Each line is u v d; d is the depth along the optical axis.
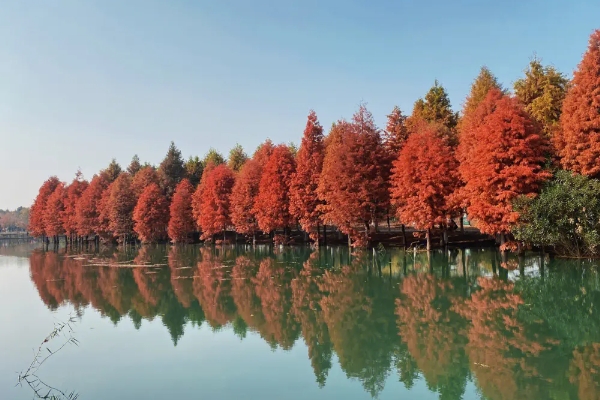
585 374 12.18
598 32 28.56
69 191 93.88
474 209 31.31
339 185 42.84
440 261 34.25
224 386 11.90
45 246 91.06
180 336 17.06
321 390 11.59
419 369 13.11
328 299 23.25
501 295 22.42
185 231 73.62
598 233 27.92
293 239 59.09
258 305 22.38
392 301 22.23
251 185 59.47
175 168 93.56
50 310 22.12
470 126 37.78
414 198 37.22
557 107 37.38
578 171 29.11
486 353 14.24
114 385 12.04
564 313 18.84
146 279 31.83
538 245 32.50
